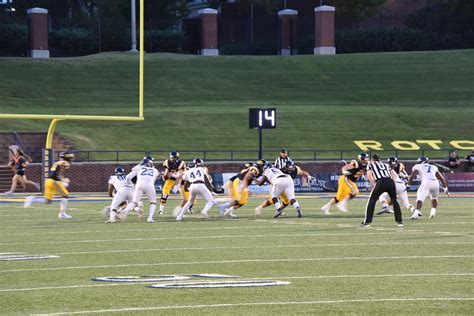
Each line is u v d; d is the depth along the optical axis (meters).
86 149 71.62
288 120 83.75
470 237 32.09
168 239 31.69
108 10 122.56
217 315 17.88
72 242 30.81
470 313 18.08
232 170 64.88
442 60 105.31
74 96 90.81
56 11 128.25
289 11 114.56
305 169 65.25
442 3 123.00
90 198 55.72
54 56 112.56
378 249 28.53
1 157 68.38
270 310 18.38
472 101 94.25
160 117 82.81
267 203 41.56
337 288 21.02
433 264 25.06
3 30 109.19
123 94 92.75
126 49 115.62
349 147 78.94
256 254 27.34
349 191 42.84
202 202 51.97
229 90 96.00
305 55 107.62
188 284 21.59
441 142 80.81
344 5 124.88
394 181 39.19
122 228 35.91
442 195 61.22
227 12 127.88
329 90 97.31
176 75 98.56
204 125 81.56
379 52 112.88
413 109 89.62
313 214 43.28
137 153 73.88
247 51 117.06
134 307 18.73
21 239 31.80
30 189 62.78
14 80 92.62
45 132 70.62
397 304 19.03
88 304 19.09
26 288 21.19
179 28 127.00
